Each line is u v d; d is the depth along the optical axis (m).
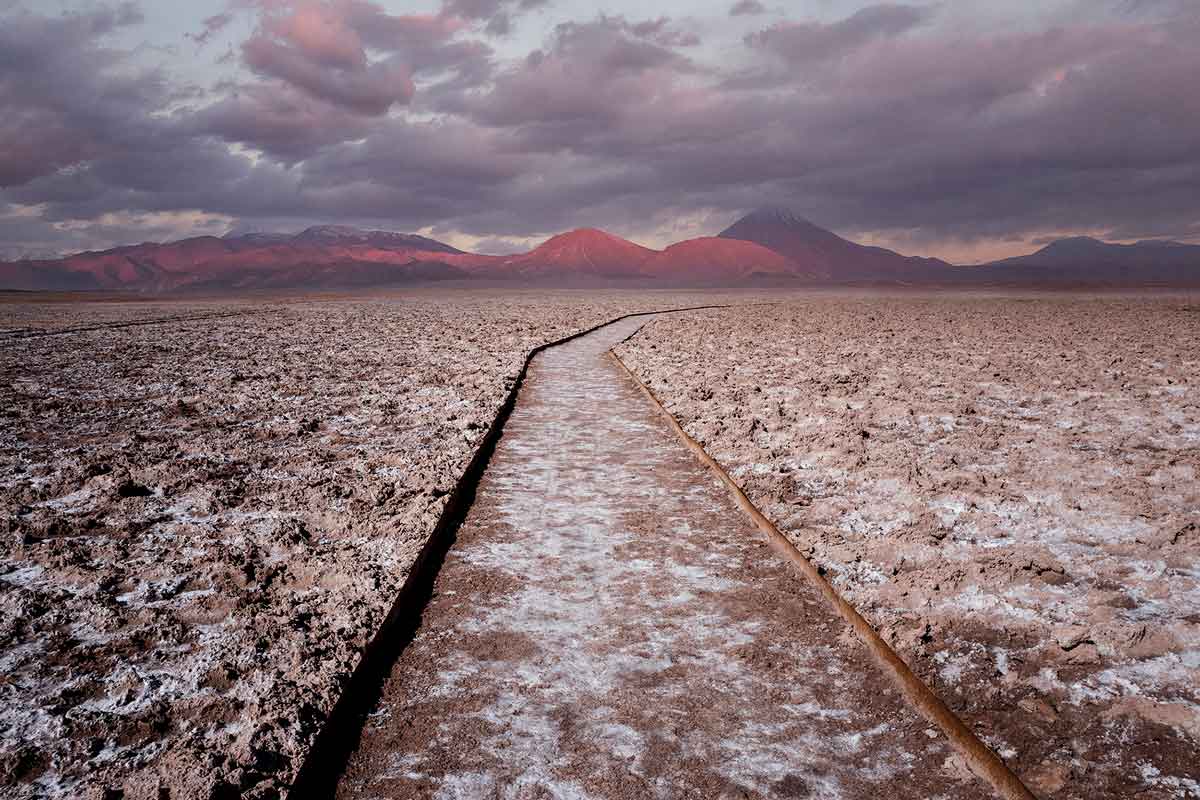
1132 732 2.42
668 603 3.38
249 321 24.14
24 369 11.78
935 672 2.80
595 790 2.14
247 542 4.14
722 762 2.26
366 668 2.80
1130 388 9.34
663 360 12.58
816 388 9.28
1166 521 4.41
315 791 2.16
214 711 2.53
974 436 6.69
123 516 4.64
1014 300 44.97
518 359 12.82
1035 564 3.71
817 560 3.91
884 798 2.11
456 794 2.13
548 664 2.86
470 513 4.69
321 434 7.07
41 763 2.27
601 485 5.29
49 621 3.22
